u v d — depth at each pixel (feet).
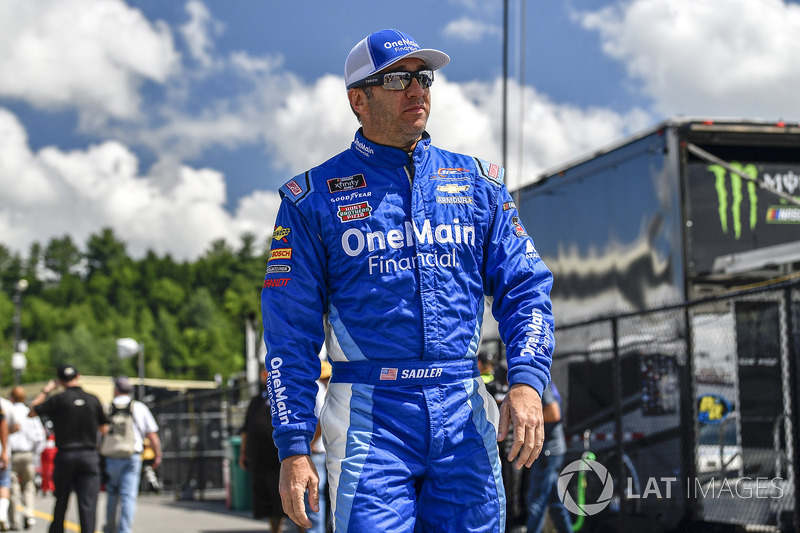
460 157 9.08
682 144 26.09
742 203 26.40
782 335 23.25
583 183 30.22
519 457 8.02
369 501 8.09
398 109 8.66
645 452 25.80
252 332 57.52
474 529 8.35
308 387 8.49
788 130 26.61
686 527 24.16
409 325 8.37
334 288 8.63
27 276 581.94
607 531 26.30
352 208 8.59
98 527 38.27
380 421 8.30
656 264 26.55
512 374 8.29
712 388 24.39
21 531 37.78
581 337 29.55
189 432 58.34
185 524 37.88
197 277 558.56
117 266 570.05
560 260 31.40
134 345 68.39
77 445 26.94
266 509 26.30
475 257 8.75
